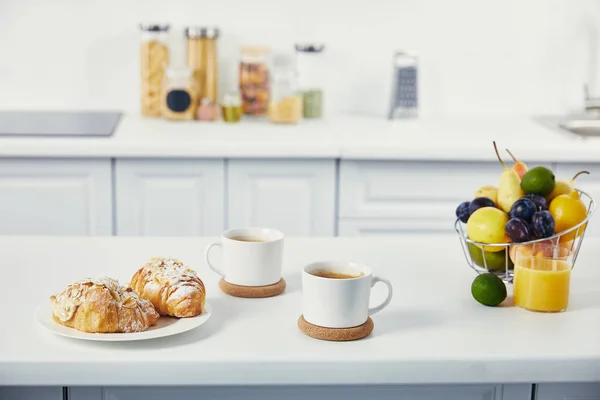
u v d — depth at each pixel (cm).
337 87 365
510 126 342
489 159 297
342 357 125
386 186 301
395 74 352
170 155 293
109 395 130
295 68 354
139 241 186
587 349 129
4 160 292
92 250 178
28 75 355
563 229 155
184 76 338
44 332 133
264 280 152
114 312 129
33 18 350
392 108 355
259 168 298
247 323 139
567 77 365
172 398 130
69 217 297
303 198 301
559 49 364
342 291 131
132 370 123
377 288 158
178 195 298
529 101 367
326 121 349
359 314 133
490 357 126
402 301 151
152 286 138
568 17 361
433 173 300
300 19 359
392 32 361
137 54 357
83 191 296
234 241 152
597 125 344
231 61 362
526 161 298
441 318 142
